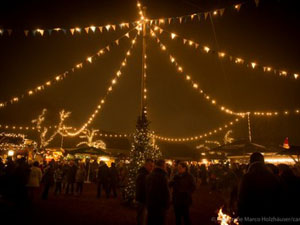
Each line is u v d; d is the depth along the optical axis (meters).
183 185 6.05
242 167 9.09
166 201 4.98
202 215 8.80
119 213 8.88
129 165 10.42
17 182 9.87
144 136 10.46
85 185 20.34
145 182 5.48
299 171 6.74
